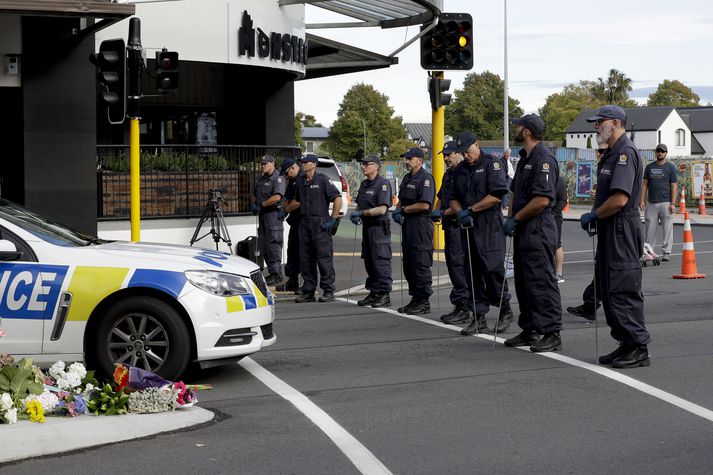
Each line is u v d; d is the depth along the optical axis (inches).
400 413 301.1
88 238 362.6
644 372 356.5
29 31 653.3
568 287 639.1
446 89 821.9
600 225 365.7
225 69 958.4
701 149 5083.7
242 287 342.0
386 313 532.1
